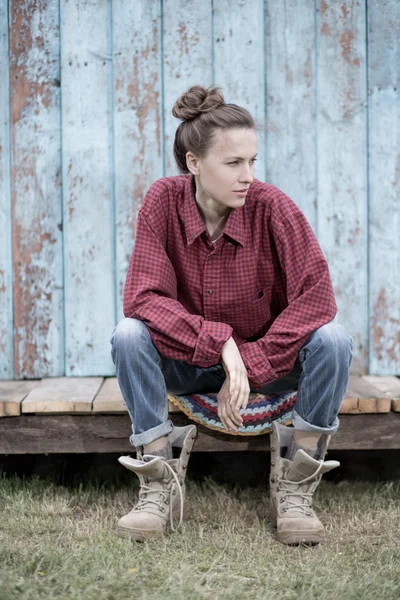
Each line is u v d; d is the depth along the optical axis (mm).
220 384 2115
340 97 2641
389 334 2686
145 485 2014
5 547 1872
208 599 1633
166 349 1971
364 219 2666
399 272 2674
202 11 2621
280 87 2639
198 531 2047
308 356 1943
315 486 2033
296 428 2002
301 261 2004
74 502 2285
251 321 2117
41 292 2676
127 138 2648
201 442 2240
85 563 1790
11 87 2637
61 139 2648
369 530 2066
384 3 2625
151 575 1751
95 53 2631
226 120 1878
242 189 1908
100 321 2684
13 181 2656
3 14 2625
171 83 2637
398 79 2641
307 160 2650
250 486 2488
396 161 2656
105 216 2664
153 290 2014
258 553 1898
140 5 2619
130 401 1996
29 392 2426
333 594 1651
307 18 2625
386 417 2266
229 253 2027
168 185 2076
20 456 2588
